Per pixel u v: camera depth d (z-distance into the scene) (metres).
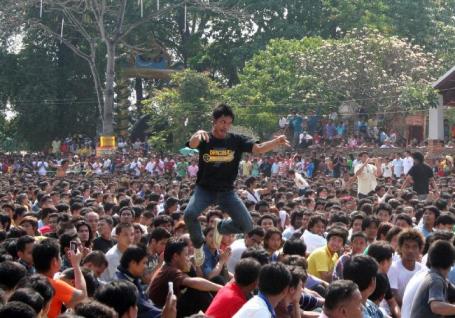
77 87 55.84
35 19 49.03
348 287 7.22
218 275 10.75
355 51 42.22
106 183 31.33
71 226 13.07
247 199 19.80
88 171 40.28
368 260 8.52
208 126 45.78
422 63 42.75
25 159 46.69
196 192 9.68
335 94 42.44
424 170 21.22
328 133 41.84
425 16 54.44
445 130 45.03
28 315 6.01
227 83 58.16
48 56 55.91
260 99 43.53
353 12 53.41
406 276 10.57
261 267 8.21
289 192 21.27
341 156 37.47
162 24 58.53
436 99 38.03
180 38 60.22
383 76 41.50
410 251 10.55
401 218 13.33
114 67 49.31
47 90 54.59
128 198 18.64
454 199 21.12
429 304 8.30
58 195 20.75
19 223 15.43
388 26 52.72
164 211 16.98
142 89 61.53
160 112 47.25
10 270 8.23
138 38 55.09
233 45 55.91
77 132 56.62
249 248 10.72
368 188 22.77
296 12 54.53
